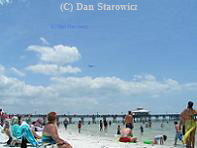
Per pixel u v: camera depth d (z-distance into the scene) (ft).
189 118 44.29
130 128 68.28
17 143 45.50
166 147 55.72
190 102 44.47
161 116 484.33
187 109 44.57
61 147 30.42
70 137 85.71
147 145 57.88
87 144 57.31
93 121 412.36
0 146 45.47
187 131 44.01
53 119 31.40
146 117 404.98
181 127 48.88
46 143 30.71
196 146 61.62
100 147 51.60
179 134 69.56
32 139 43.88
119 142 63.52
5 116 79.61
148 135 121.39
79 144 57.21
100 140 69.67
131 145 56.24
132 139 64.49
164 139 73.82
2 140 55.36
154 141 69.51
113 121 412.36
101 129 144.77
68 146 30.68
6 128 47.83
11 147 44.42
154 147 54.29
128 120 68.49
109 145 55.21
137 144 59.26
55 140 30.63
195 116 44.34
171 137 108.17
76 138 79.56
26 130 43.65
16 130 44.70
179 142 78.84
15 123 45.83
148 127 257.75
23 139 43.27
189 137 44.09
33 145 43.83
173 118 485.15
